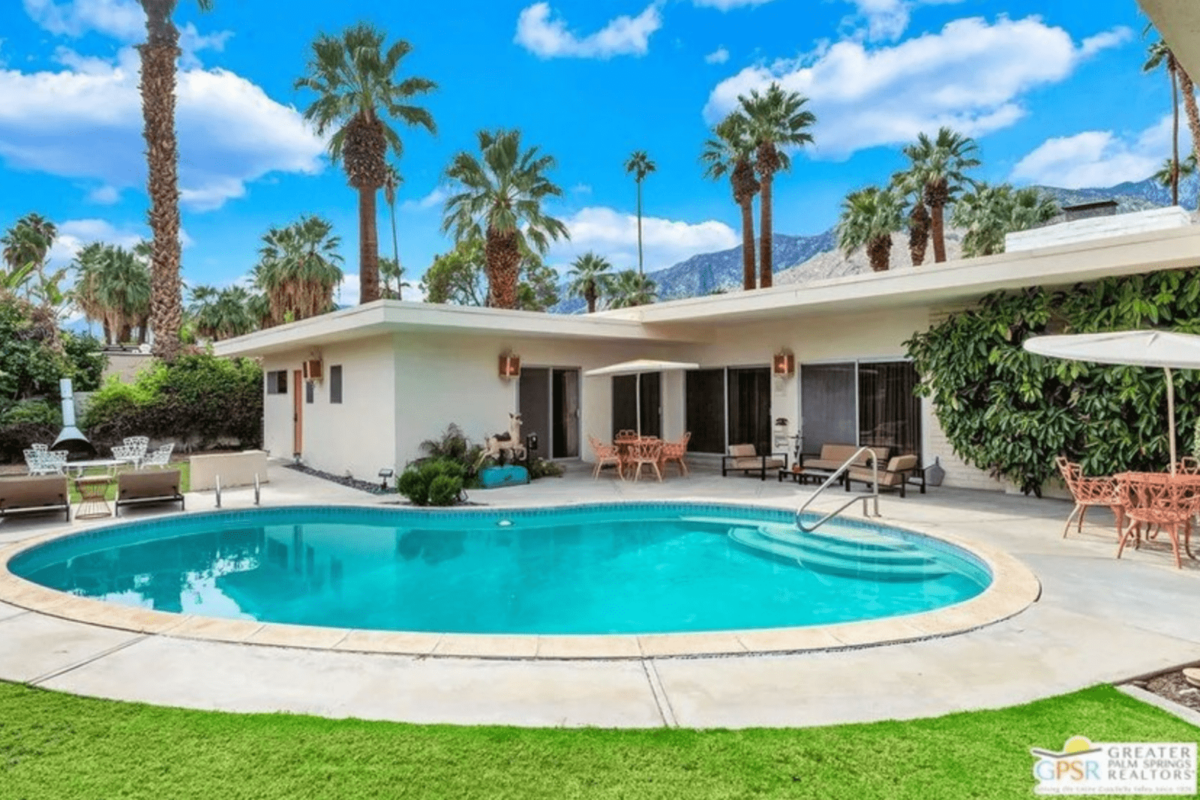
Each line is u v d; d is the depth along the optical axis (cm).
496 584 731
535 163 2097
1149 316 877
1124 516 769
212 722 340
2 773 291
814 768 294
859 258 7538
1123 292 902
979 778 285
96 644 455
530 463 1341
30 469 1316
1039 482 1049
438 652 435
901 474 1068
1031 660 418
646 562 811
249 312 4425
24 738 323
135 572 780
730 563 805
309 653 437
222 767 296
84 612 520
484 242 2233
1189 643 445
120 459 1431
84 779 286
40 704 362
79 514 959
